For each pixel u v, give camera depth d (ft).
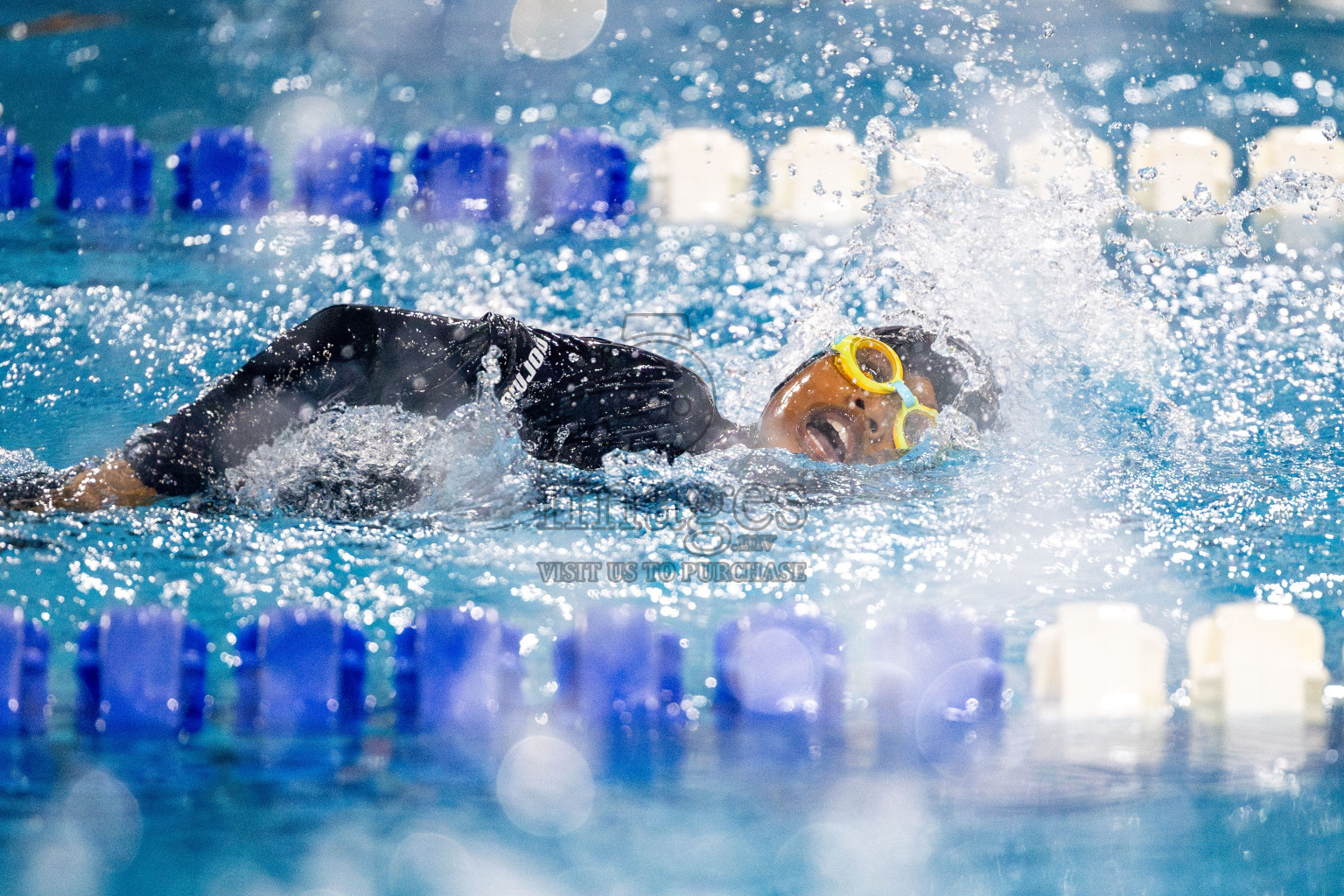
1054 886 15.78
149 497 26.96
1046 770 19.44
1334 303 47.52
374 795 17.92
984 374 31.91
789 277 48.91
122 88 78.02
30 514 26.53
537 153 58.65
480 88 80.38
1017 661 22.85
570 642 22.17
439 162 57.16
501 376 28.48
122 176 55.98
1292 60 86.07
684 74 83.61
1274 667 22.25
